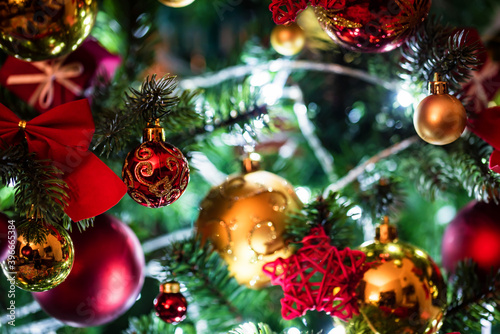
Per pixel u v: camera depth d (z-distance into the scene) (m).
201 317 0.70
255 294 0.72
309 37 0.76
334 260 0.61
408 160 0.75
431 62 0.62
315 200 0.66
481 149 0.68
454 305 0.66
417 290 0.61
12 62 0.66
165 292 0.65
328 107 0.80
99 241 0.63
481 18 0.82
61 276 0.59
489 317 0.66
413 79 0.66
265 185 0.65
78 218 0.59
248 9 0.85
